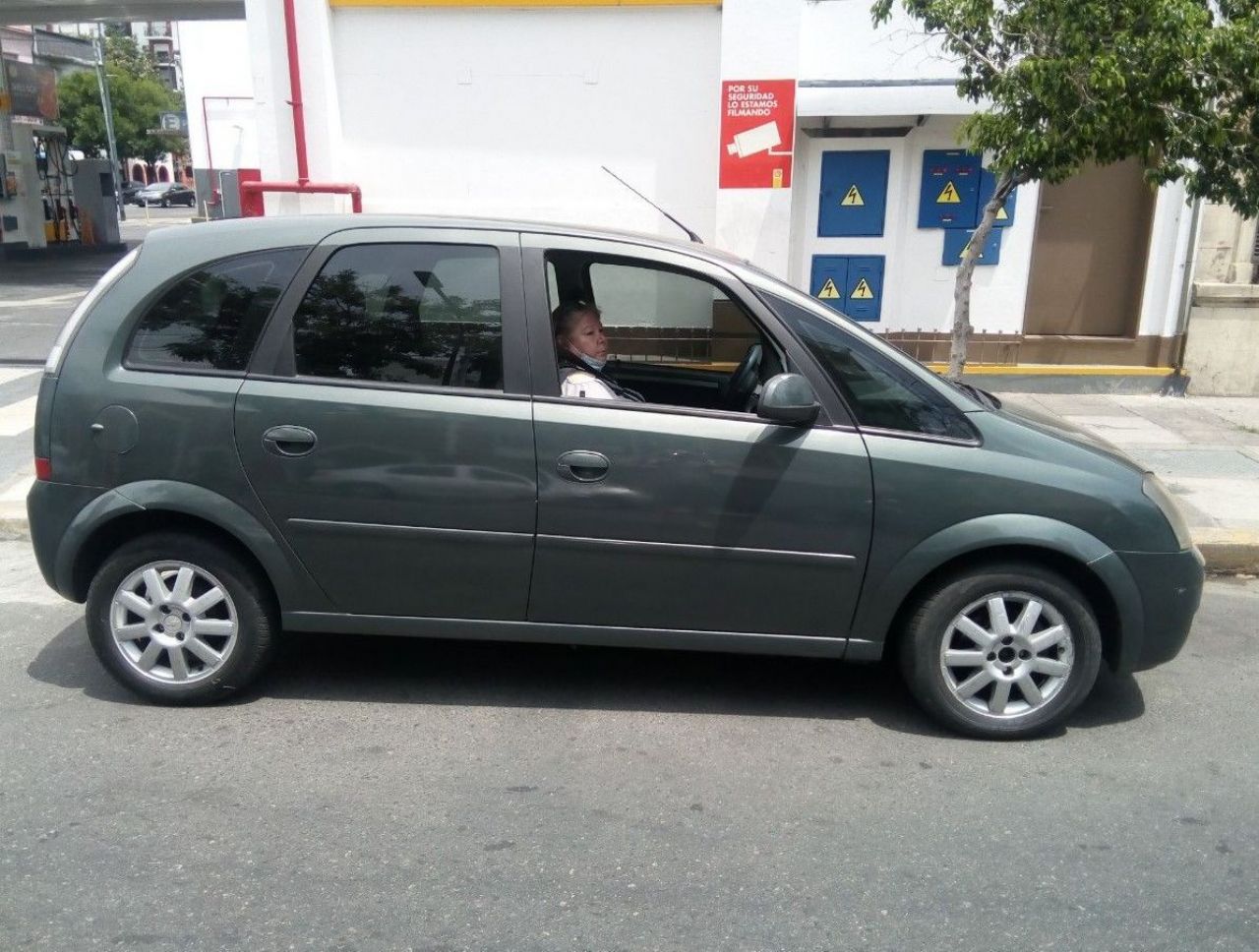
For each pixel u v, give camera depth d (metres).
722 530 3.96
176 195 60.41
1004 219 9.51
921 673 4.09
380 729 4.12
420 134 9.74
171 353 4.06
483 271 4.04
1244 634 5.33
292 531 4.01
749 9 8.89
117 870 3.20
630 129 9.61
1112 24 5.40
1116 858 3.38
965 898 3.16
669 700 4.44
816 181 9.62
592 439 3.92
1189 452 7.98
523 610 4.10
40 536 4.12
